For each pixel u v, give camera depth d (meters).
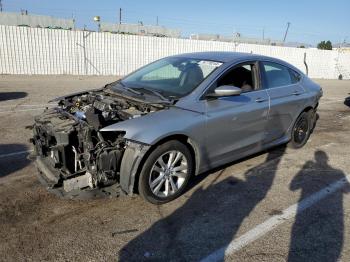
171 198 4.06
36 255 3.04
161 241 3.31
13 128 6.88
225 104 4.42
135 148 3.64
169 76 4.86
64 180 3.66
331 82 23.33
